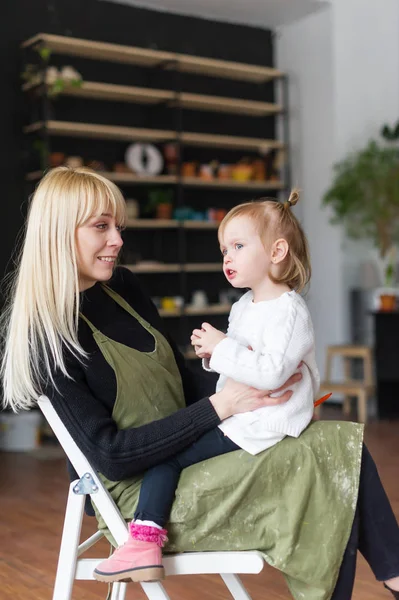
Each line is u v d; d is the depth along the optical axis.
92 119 6.84
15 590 2.84
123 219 1.78
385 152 7.09
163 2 7.09
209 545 1.66
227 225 1.80
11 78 6.39
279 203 1.82
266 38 7.88
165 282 7.33
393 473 4.51
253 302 1.80
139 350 1.83
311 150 7.59
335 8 7.33
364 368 6.86
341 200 7.14
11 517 3.89
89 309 1.80
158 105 7.21
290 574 1.61
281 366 1.61
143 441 1.59
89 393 1.67
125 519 1.70
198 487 1.64
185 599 2.73
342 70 7.38
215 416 1.63
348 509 1.63
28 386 1.64
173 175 7.01
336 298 7.41
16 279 1.91
